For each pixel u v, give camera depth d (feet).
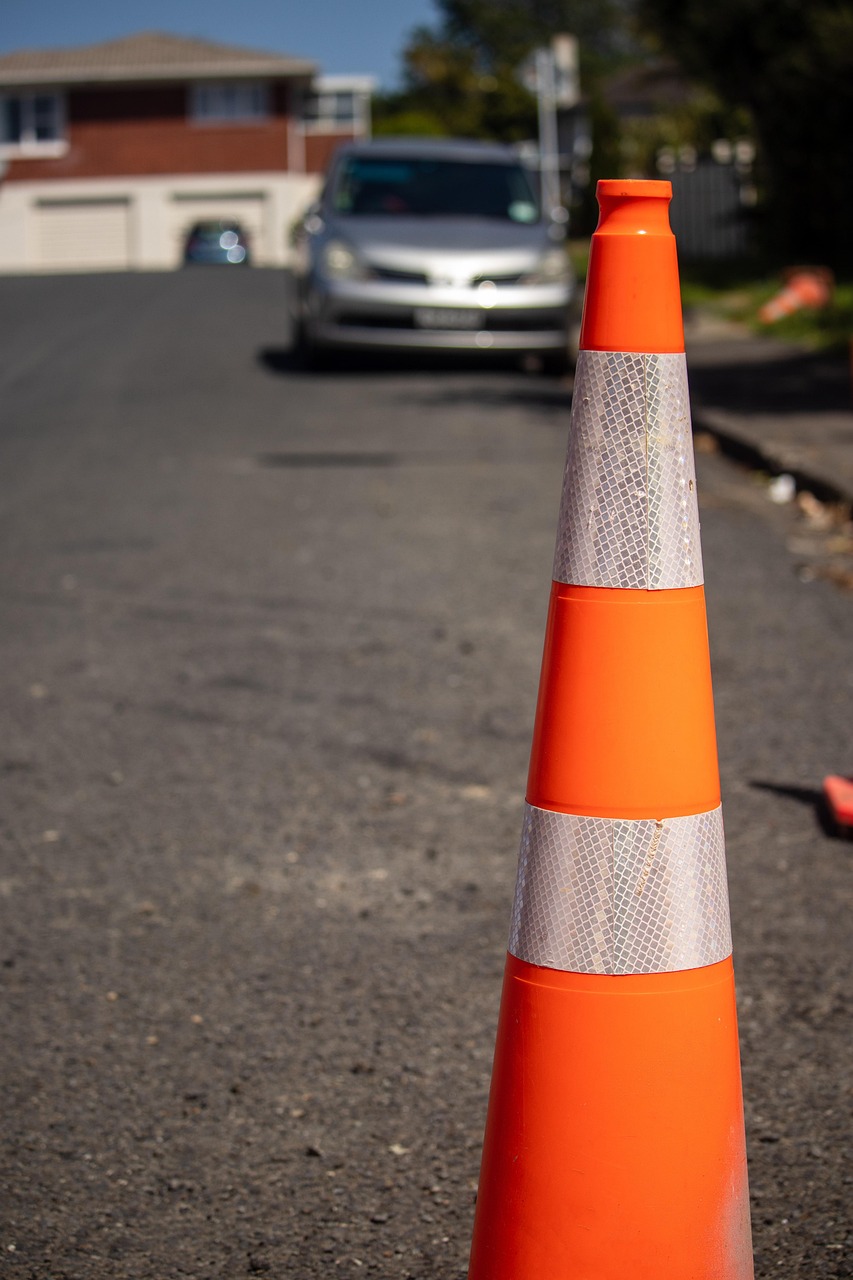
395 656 16.62
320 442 31.22
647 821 5.32
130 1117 8.02
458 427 32.78
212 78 160.04
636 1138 5.31
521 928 5.48
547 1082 5.36
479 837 11.84
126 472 28.35
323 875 11.16
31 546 22.27
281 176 162.61
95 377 43.60
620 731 5.35
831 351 40.88
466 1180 7.41
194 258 146.20
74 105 160.97
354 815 12.32
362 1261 6.80
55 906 10.69
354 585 19.70
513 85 177.06
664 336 5.39
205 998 9.34
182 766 13.51
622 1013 5.31
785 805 12.25
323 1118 7.99
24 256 163.43
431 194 44.06
